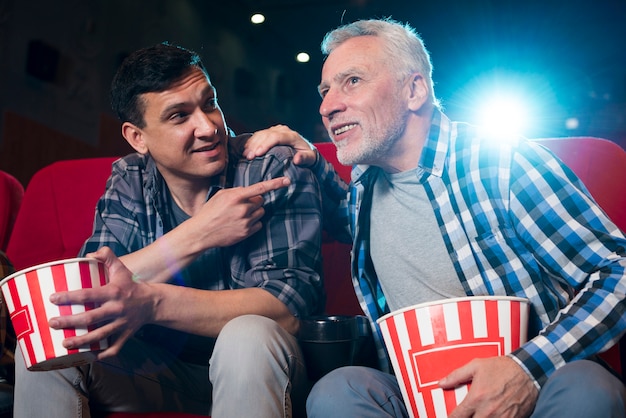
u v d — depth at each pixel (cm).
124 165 136
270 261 120
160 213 131
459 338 83
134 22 555
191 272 125
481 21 693
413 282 113
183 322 104
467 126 114
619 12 661
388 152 113
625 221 125
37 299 90
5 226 172
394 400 98
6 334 128
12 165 433
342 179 145
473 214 107
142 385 116
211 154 124
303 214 125
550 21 688
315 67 808
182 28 622
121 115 128
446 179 110
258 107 757
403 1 669
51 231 165
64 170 169
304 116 820
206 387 123
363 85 112
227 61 698
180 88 121
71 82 484
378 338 117
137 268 115
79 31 494
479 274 105
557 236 98
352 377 98
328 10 700
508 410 82
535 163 103
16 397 105
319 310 125
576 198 98
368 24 116
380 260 117
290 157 129
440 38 723
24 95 444
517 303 85
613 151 130
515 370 83
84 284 92
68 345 89
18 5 440
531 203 101
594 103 716
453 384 82
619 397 79
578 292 98
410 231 114
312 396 97
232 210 116
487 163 107
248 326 97
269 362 96
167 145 123
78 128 489
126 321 96
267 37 756
